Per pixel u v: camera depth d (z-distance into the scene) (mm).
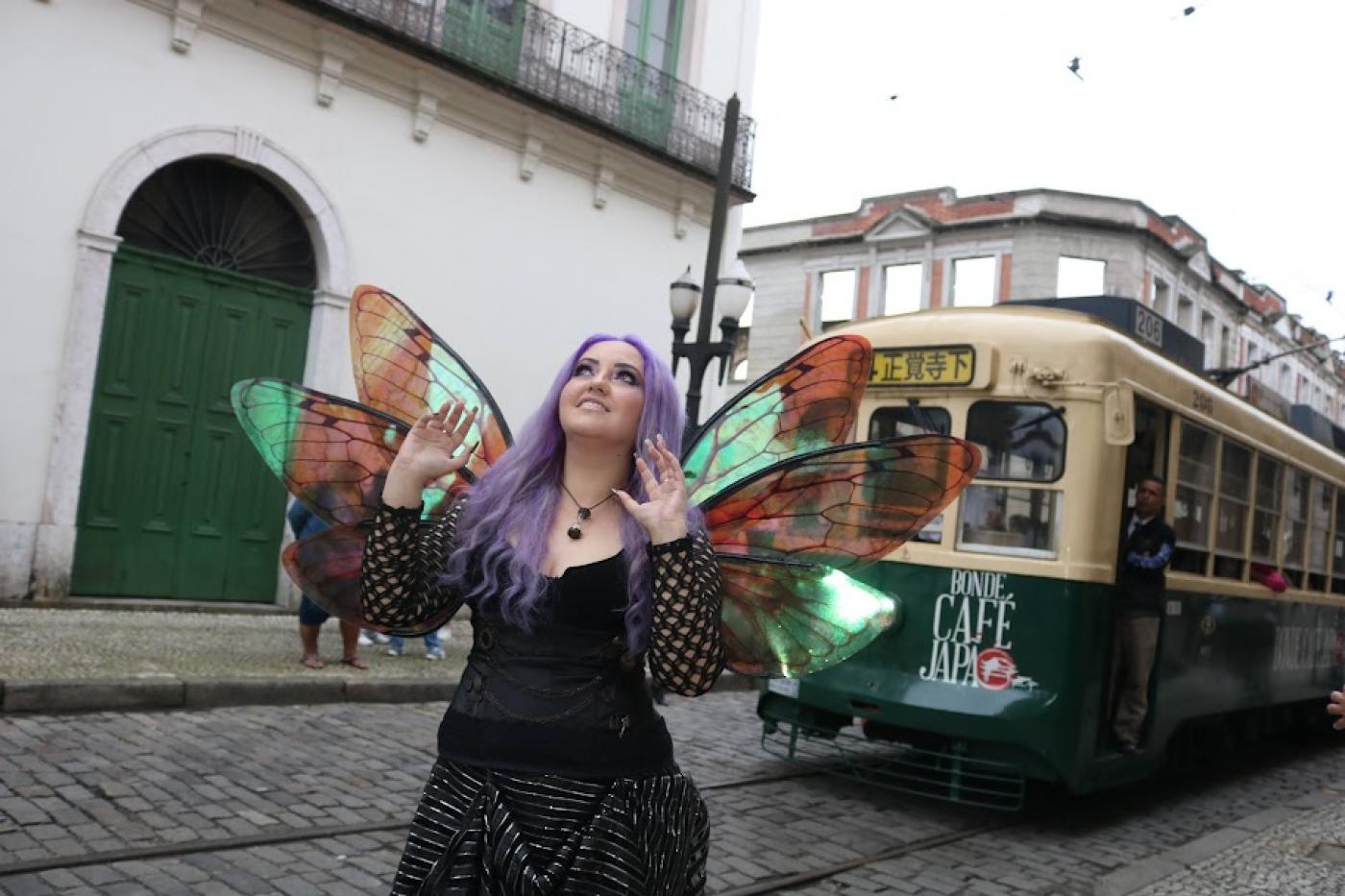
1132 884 5254
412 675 8172
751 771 6953
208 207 10352
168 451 10062
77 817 4578
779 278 32688
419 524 2100
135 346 9820
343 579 2363
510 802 1945
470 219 12023
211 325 10312
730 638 2354
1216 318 34125
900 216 30203
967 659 6191
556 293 12867
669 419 2193
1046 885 5191
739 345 33562
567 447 2195
